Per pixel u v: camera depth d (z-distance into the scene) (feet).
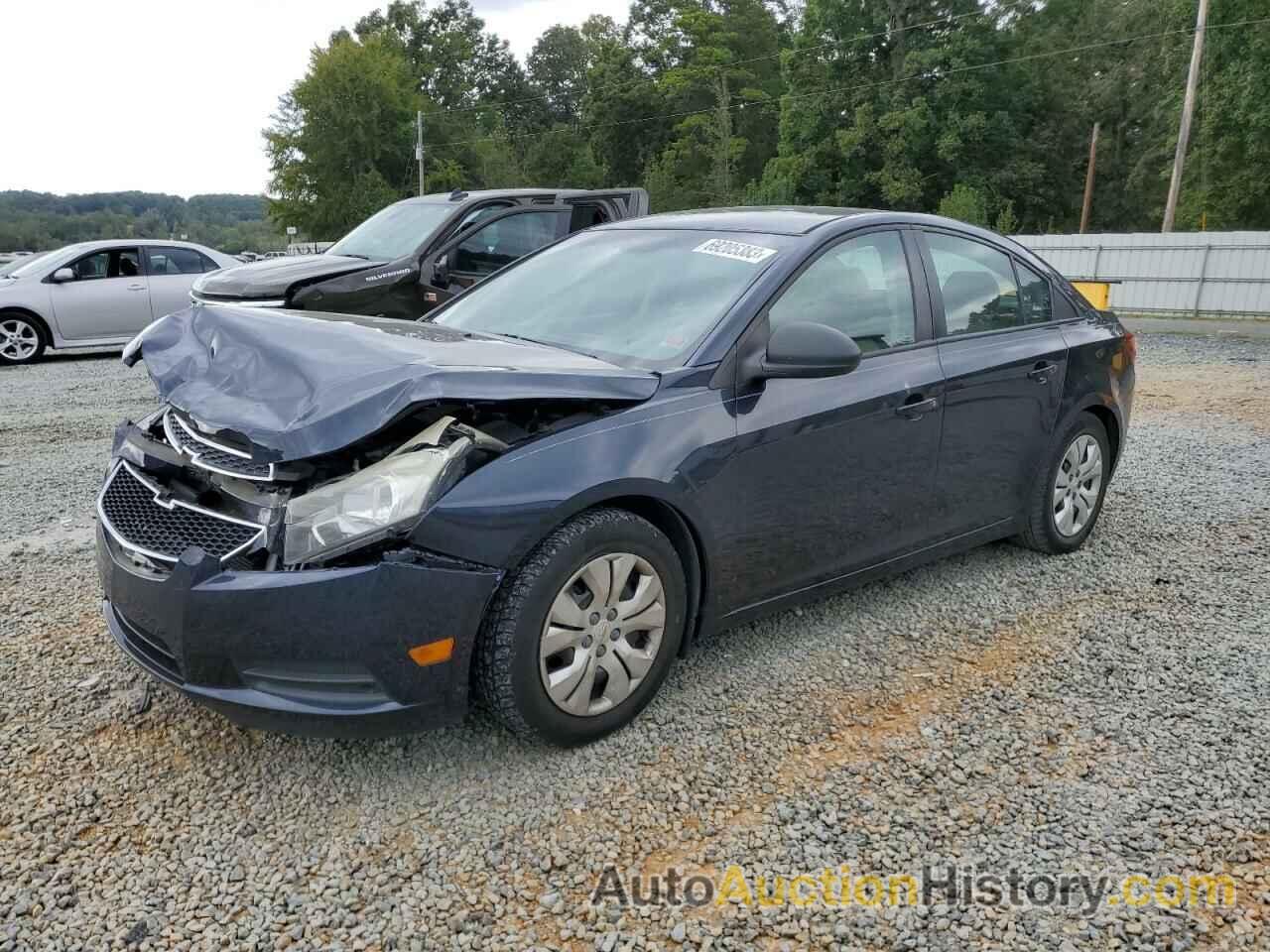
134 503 9.95
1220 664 12.19
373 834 8.81
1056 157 170.30
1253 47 121.29
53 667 11.79
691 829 8.96
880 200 164.55
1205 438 25.46
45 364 39.34
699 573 10.89
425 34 270.46
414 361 9.22
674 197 193.26
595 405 10.03
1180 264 74.08
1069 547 16.07
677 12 218.79
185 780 9.58
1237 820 9.13
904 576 15.11
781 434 11.12
